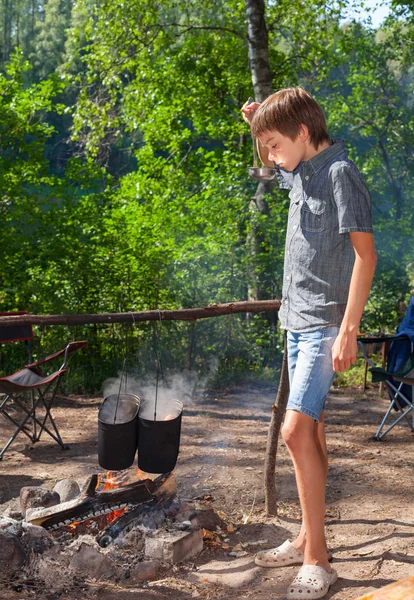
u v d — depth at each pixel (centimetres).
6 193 970
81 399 763
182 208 1323
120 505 337
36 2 5134
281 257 941
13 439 531
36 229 973
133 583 293
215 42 1617
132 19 1409
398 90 1991
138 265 931
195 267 945
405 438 580
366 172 1894
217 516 355
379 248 1694
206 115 1631
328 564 286
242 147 1494
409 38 1906
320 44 1686
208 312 414
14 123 985
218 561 317
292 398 281
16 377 556
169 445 328
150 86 1590
